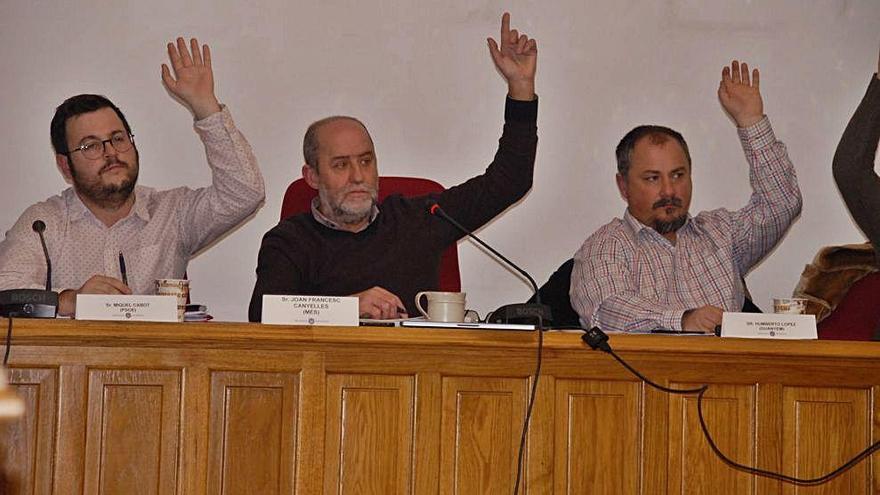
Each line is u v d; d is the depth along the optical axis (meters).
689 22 4.76
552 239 4.62
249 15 4.46
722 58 4.78
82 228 4.02
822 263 4.73
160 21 4.40
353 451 2.73
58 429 2.60
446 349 2.78
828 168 4.84
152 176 4.35
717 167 4.75
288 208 4.23
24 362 2.59
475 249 4.57
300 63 4.50
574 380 2.83
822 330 4.66
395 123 4.55
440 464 2.76
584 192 4.66
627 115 4.71
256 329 2.66
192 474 2.66
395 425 2.75
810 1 4.85
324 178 4.20
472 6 4.61
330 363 2.73
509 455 2.79
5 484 2.56
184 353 2.66
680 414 2.88
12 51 4.30
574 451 2.83
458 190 4.38
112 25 4.37
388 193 4.28
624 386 2.86
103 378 2.63
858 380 2.99
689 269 4.35
